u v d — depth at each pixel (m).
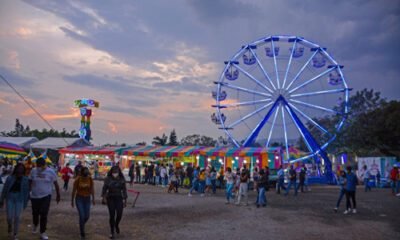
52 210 12.54
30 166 15.15
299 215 13.01
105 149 34.62
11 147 23.02
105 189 8.62
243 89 37.72
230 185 16.70
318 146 34.38
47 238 8.02
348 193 13.59
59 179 30.38
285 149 34.78
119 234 9.00
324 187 29.50
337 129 35.28
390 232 9.99
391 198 19.62
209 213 13.17
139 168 30.98
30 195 8.11
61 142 40.66
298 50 37.47
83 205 8.45
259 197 15.29
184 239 8.69
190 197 19.31
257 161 30.28
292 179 21.64
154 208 14.21
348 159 43.53
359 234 9.68
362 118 41.34
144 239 8.55
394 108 41.38
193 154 29.95
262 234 9.51
